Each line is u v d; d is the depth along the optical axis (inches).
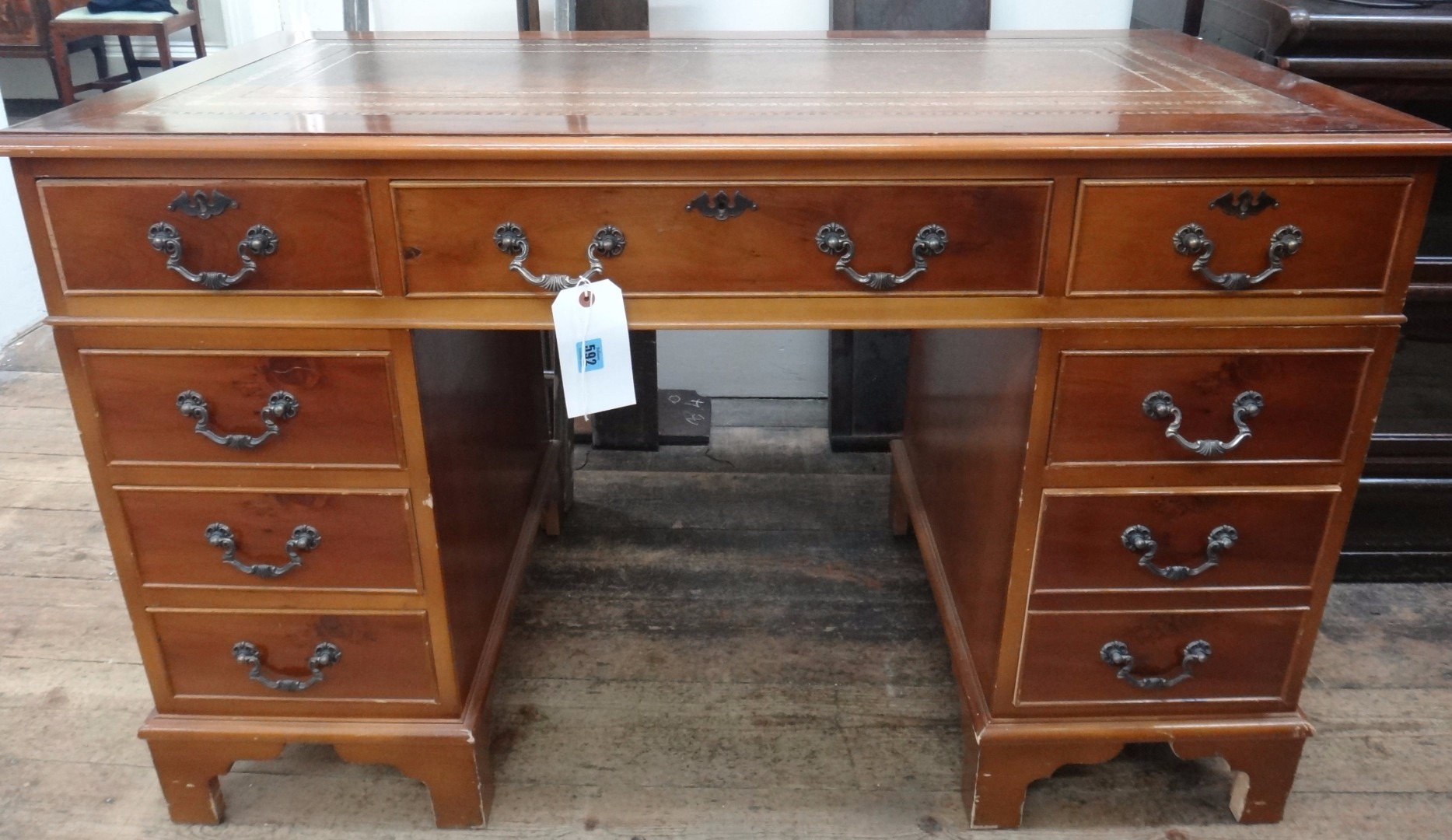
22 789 57.9
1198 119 44.4
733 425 97.7
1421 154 41.6
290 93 50.1
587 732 62.3
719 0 87.4
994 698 53.7
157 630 52.4
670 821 56.3
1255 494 49.1
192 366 46.2
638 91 51.1
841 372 90.4
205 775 54.9
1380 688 65.2
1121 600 51.4
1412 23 56.8
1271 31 60.3
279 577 50.8
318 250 43.8
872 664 67.8
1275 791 55.6
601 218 43.4
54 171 42.4
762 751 61.0
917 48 63.3
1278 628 52.3
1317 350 46.2
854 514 84.0
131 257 44.0
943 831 55.9
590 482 88.3
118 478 48.8
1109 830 56.0
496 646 59.5
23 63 185.0
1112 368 46.3
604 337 45.1
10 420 96.8
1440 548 74.2
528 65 58.4
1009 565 50.6
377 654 52.7
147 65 185.9
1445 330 67.2
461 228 43.5
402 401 46.8
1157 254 44.1
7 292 110.5
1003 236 43.8
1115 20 87.3
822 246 43.8
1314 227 43.7
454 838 55.4
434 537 49.8
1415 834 55.4
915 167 42.5
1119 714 54.3
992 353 53.1
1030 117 45.0
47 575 75.5
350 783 59.0
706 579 76.1
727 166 42.4
